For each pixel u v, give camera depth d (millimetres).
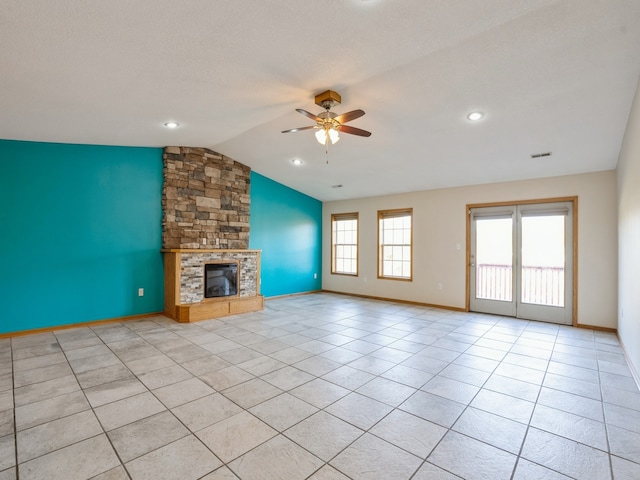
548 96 3152
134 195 5148
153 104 3338
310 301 6965
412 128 4082
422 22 2141
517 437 2152
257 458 1918
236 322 5086
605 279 4684
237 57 2504
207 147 5578
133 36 2111
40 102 3041
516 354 3721
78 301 4668
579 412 2475
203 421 2303
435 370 3248
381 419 2352
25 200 4266
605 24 2189
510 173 5227
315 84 3088
